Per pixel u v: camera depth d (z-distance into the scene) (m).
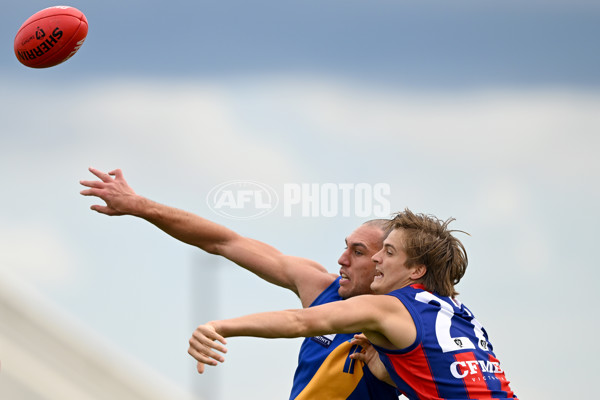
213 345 10.65
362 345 13.78
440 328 12.17
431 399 12.04
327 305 11.59
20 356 8.30
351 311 11.59
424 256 12.95
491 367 12.48
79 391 8.27
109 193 14.85
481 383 12.12
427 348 11.98
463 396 11.98
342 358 14.12
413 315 12.09
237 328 11.05
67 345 8.55
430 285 12.99
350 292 14.62
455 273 13.27
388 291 13.25
